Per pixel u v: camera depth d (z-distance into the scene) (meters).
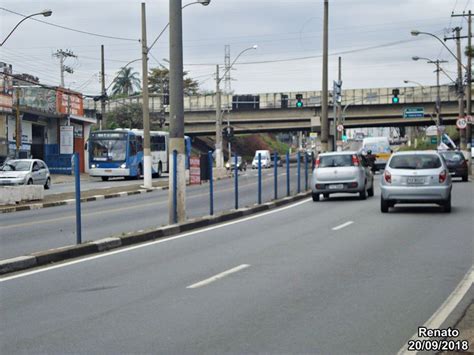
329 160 26.77
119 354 6.94
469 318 8.28
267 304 9.09
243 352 6.95
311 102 78.94
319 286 10.27
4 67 60.50
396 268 11.73
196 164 20.19
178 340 7.40
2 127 52.22
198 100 82.44
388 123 82.31
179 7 18.64
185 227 17.94
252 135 126.62
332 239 15.55
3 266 11.92
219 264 12.37
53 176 58.19
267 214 22.11
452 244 14.38
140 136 53.78
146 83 38.69
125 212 24.02
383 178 20.94
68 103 62.81
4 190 27.31
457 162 38.91
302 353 6.92
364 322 8.12
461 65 47.88
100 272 11.79
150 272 11.68
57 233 17.77
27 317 8.60
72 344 7.32
